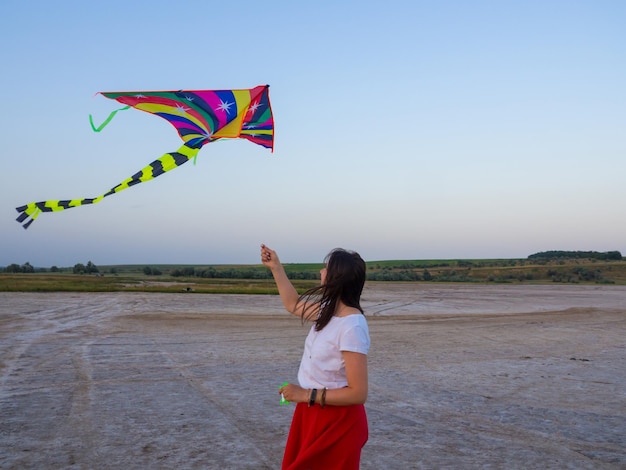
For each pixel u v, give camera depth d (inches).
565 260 4938.5
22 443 242.2
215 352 507.2
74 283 1744.6
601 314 1002.1
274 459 226.4
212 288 1523.1
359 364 120.9
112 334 620.7
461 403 328.2
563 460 230.4
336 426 122.8
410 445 247.4
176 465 217.6
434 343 597.6
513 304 1283.2
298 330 684.7
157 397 330.3
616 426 282.5
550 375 421.4
